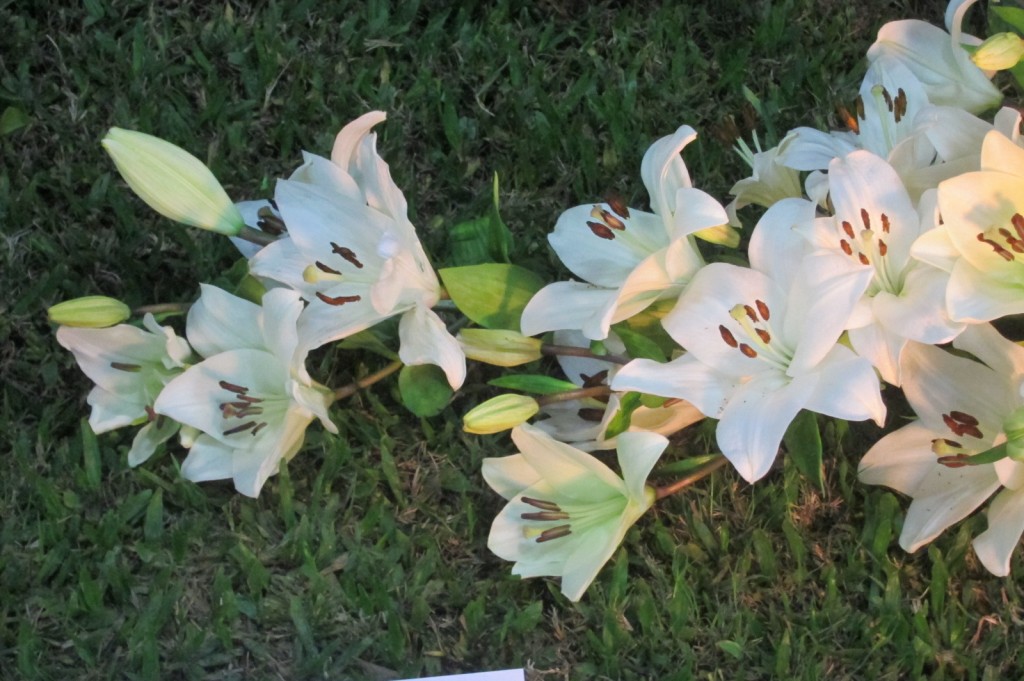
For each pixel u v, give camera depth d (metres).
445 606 1.23
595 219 1.13
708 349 1.07
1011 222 1.03
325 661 1.20
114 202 1.34
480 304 1.15
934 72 1.17
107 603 1.22
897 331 1.04
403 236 1.12
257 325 1.16
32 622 1.21
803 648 1.20
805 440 1.13
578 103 1.41
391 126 1.39
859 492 1.25
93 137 1.38
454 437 1.28
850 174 1.05
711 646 1.21
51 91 1.39
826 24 1.45
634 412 1.16
